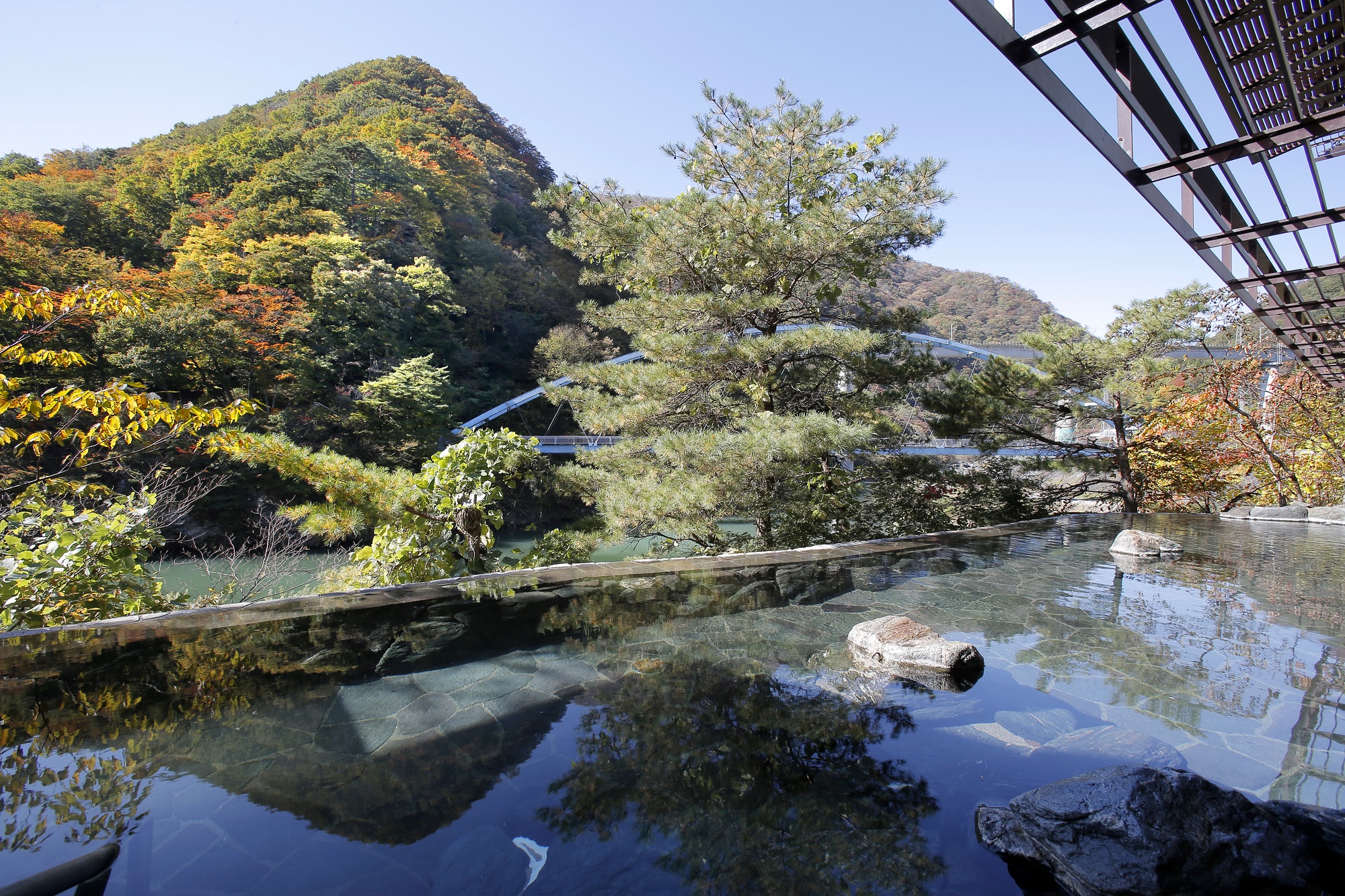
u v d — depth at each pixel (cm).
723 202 803
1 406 337
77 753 182
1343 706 225
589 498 851
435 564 507
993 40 184
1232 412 1130
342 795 162
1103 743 196
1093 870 133
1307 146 285
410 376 2419
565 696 229
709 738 199
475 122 6288
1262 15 207
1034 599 376
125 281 2400
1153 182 280
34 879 121
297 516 534
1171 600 377
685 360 793
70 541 367
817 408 902
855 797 166
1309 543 615
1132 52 212
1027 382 1054
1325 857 135
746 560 490
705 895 126
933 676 251
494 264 4216
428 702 223
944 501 956
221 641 285
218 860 133
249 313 2453
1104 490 1295
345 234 3394
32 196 3089
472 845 141
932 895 129
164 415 383
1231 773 176
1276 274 403
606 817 154
